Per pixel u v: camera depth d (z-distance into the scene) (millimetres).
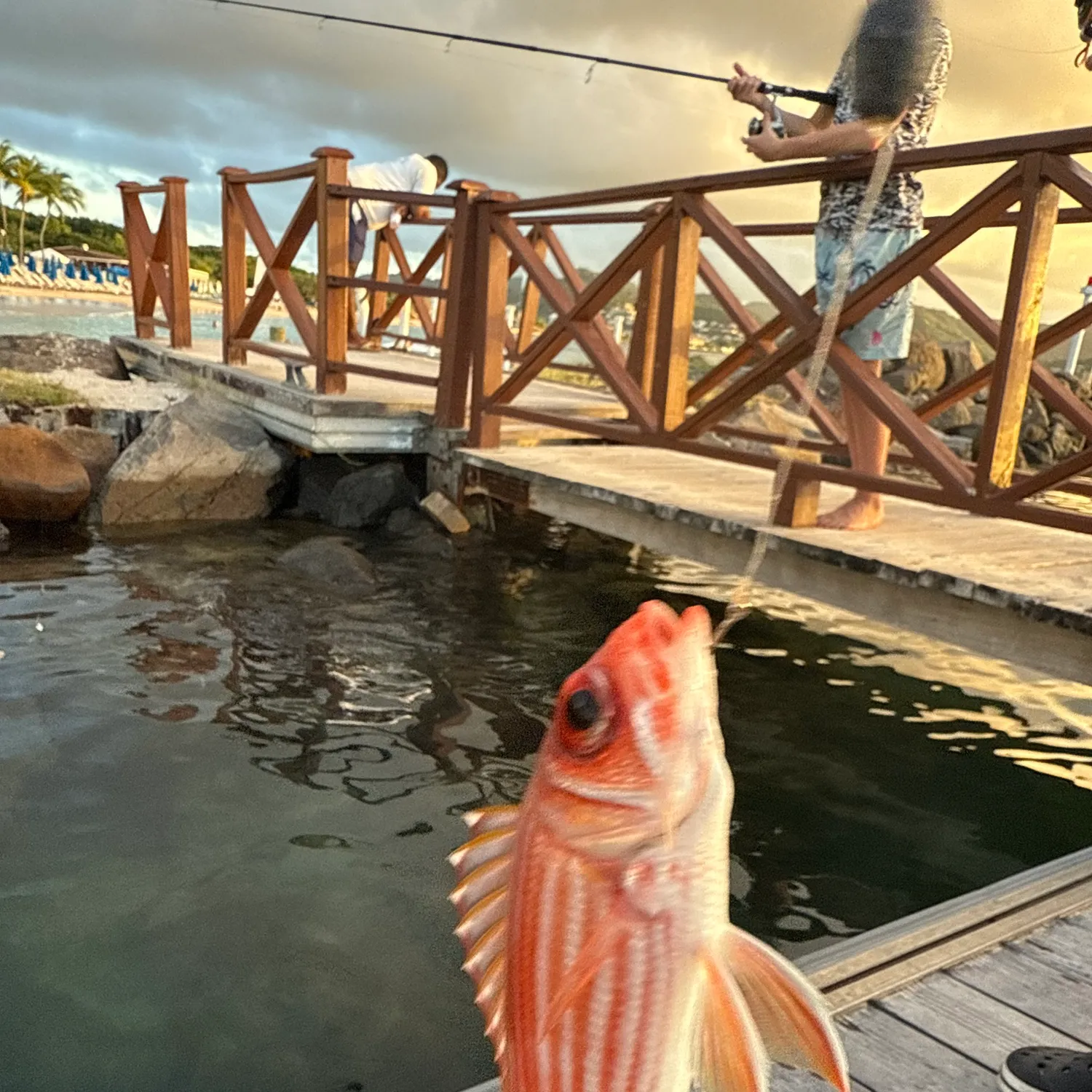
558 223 7027
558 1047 771
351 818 3238
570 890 767
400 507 7320
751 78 3973
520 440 7547
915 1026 2008
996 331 6082
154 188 10977
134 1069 2092
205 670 4387
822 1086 1816
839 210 4219
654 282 7910
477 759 3740
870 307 4242
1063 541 4562
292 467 7703
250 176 8578
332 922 2658
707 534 4977
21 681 4098
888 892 3092
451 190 6980
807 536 4402
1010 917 2436
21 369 10594
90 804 3197
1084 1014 2072
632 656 761
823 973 2170
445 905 2768
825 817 3547
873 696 4762
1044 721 4559
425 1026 2277
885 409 4305
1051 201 3826
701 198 5148
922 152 3902
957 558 4066
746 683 4844
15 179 71875
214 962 2461
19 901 2666
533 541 7148
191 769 3484
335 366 7414
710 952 750
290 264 7984
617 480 5691
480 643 5027
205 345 11734
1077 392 14617
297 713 4027
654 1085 762
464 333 7148
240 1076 2092
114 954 2471
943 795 3771
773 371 4824
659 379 5535
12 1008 2258
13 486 6523
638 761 743
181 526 6969
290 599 5457
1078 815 3664
